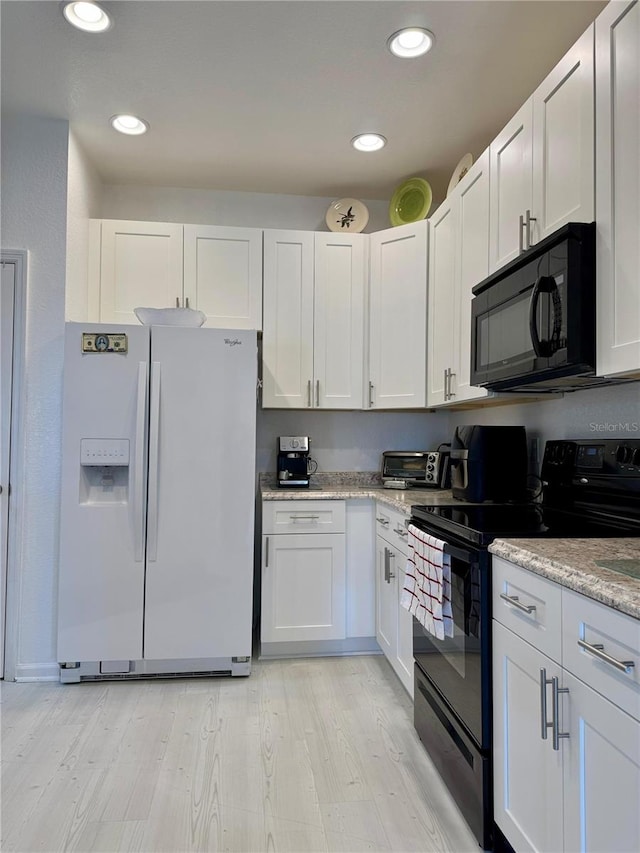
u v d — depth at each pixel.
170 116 2.52
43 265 2.58
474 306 2.14
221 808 1.67
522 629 1.31
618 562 1.15
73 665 2.50
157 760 1.91
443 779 1.78
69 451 2.47
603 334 1.41
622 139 1.34
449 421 3.44
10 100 2.41
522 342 1.74
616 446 1.73
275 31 1.97
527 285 1.70
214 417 2.56
